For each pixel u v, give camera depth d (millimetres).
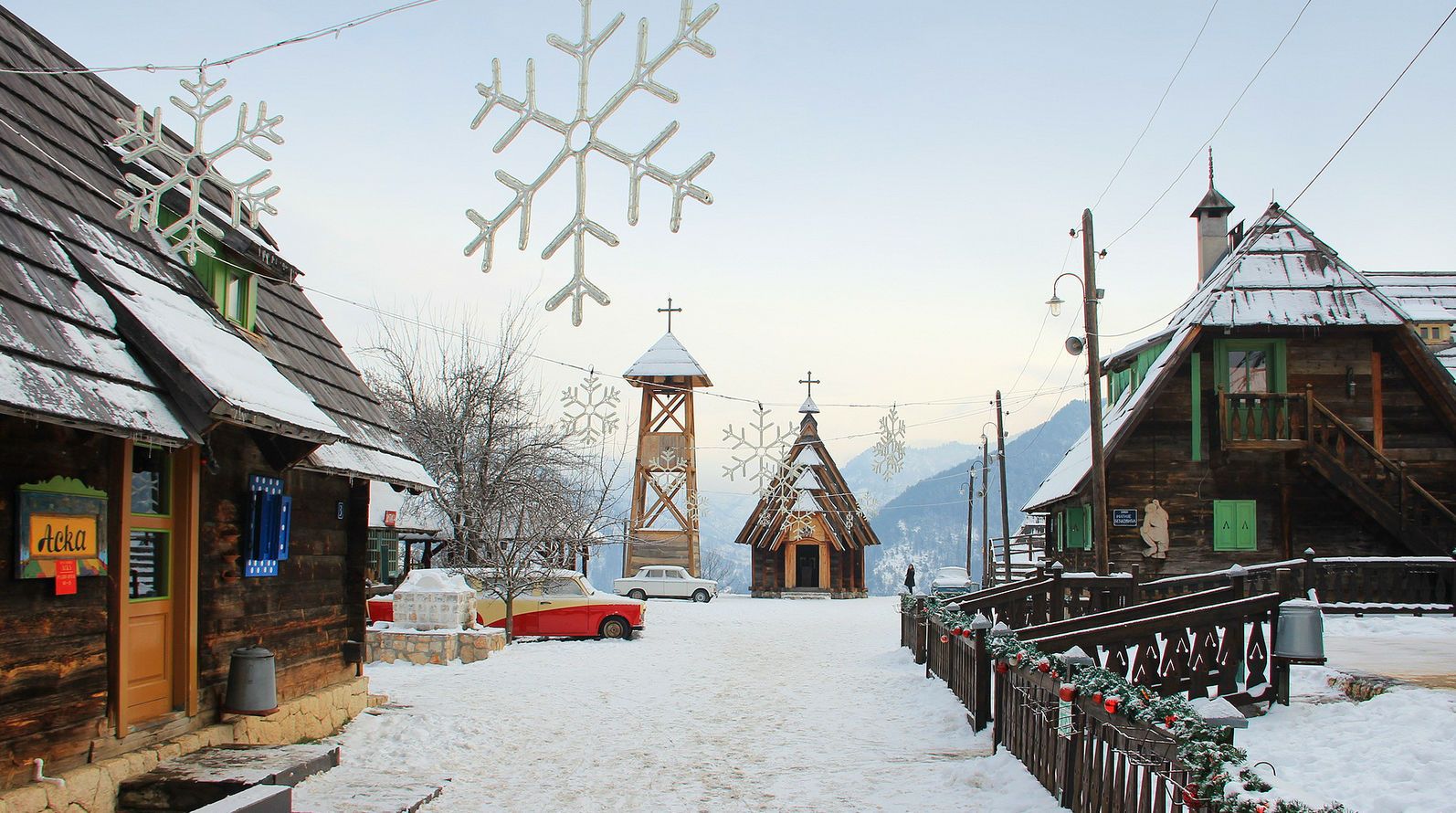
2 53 9789
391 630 19938
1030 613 17984
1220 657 11938
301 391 11234
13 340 6840
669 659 20312
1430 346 29000
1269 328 25094
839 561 50281
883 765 10453
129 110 12234
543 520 27125
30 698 7277
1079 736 7691
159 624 9133
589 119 6305
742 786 9648
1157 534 25828
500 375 33094
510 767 10445
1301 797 5145
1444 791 7668
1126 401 29422
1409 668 12570
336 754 10188
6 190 8289
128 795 8156
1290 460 25453
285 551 10992
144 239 10234
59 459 7660
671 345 44438
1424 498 24391
